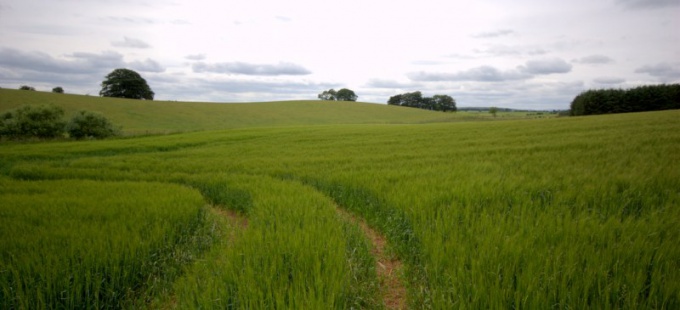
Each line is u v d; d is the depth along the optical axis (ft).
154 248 16.12
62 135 114.62
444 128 108.99
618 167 28.12
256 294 11.43
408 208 20.95
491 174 29.66
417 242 16.90
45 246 14.79
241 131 125.49
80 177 40.75
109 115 194.70
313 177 35.09
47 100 203.72
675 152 35.88
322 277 12.22
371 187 27.50
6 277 13.03
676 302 9.73
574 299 9.99
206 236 18.83
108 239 15.87
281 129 132.67
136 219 19.72
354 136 92.48
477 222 16.85
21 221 19.35
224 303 11.23
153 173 41.47
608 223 15.61
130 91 296.92
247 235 17.10
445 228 16.94
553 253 12.95
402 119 269.64
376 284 13.67
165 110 226.99
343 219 21.53
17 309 12.05
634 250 12.38
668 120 82.53
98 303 12.48
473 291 10.88
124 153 71.10
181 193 28.04
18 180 36.45
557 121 108.78
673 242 13.03
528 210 18.52
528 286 10.57
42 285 12.41
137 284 13.93
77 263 13.57
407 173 32.35
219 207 28.99
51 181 34.71
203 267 14.29
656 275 10.80
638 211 18.70
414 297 12.10
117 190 29.50
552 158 37.58
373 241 19.89
